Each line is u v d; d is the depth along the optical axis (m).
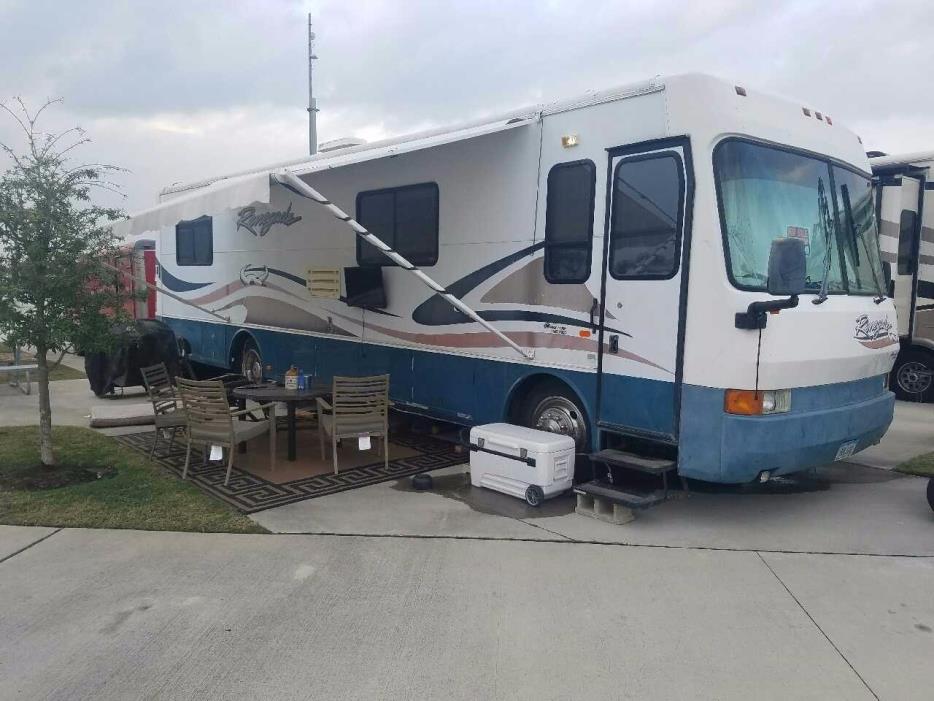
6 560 4.34
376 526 4.93
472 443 5.78
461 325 6.33
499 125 5.70
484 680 3.13
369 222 7.21
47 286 5.51
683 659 3.30
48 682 3.09
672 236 4.75
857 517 5.19
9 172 5.55
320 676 3.15
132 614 3.68
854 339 5.08
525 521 5.05
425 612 3.72
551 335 5.59
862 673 3.20
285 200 8.38
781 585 4.06
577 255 5.37
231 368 9.77
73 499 5.39
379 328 7.17
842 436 4.98
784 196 4.95
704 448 4.64
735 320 4.49
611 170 5.11
